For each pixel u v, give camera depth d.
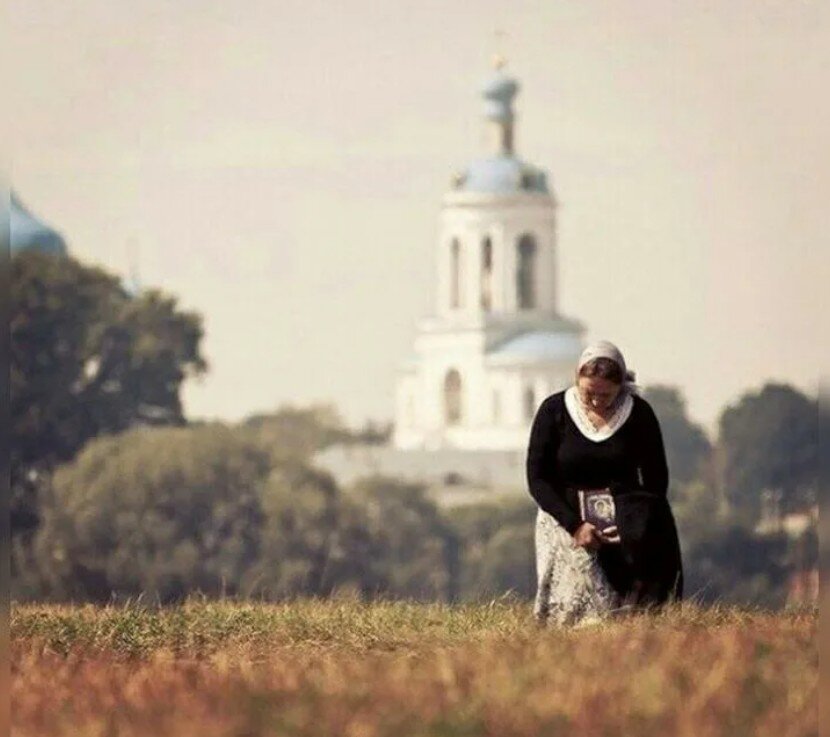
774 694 27.12
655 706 26.41
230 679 30.16
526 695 27.27
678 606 37.84
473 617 41.50
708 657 30.19
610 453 38.62
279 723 25.95
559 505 38.53
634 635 32.38
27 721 27.62
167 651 35.94
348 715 26.28
